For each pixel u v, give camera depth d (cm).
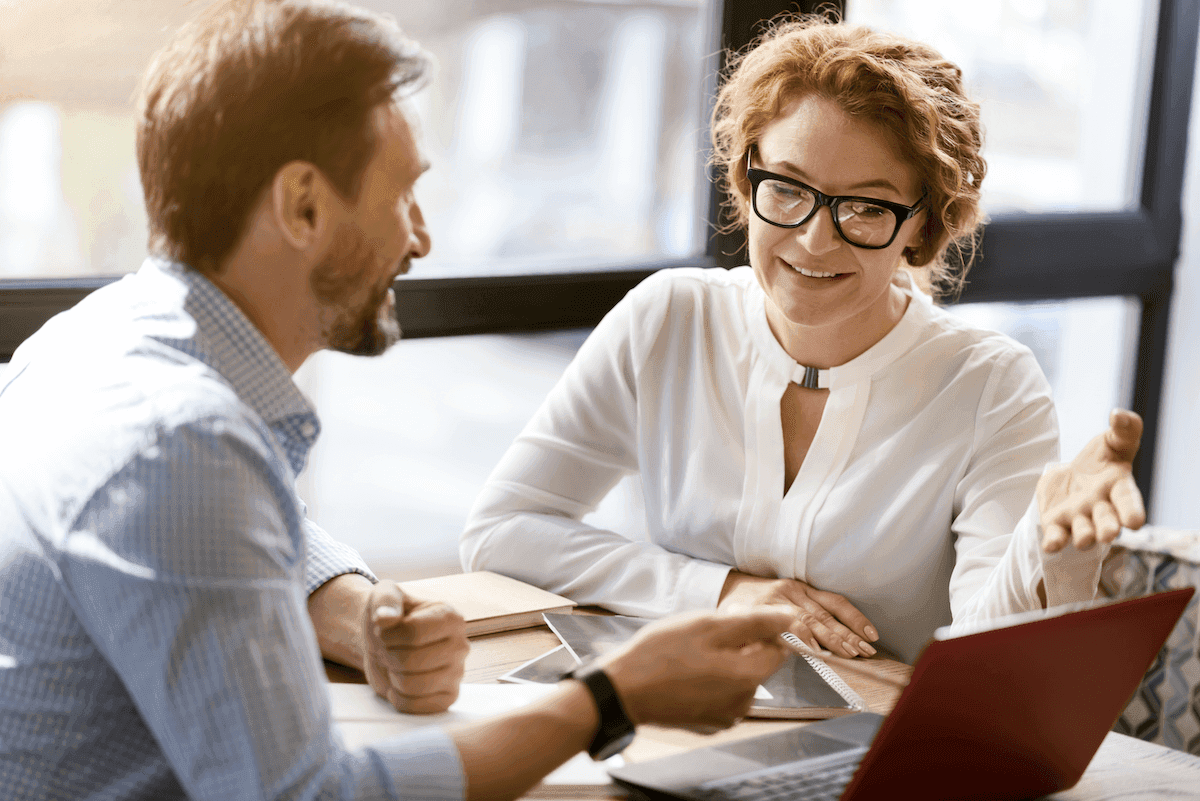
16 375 83
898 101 125
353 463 510
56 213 208
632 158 568
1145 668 88
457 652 97
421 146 83
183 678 67
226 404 73
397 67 80
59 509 69
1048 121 265
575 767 89
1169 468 271
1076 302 259
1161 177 258
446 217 609
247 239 78
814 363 143
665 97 561
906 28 245
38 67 187
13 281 166
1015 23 258
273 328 82
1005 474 133
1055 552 103
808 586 139
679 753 91
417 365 629
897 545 136
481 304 196
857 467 140
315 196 78
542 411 159
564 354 645
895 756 77
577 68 591
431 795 71
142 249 211
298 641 71
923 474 137
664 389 152
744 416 145
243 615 68
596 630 121
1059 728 85
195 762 67
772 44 137
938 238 139
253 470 72
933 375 141
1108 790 93
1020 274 245
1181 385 268
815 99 127
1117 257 256
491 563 148
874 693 114
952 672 73
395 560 407
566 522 149
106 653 70
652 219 571
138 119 80
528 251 608
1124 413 102
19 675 72
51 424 73
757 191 133
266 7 78
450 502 480
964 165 135
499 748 75
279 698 68
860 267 129
